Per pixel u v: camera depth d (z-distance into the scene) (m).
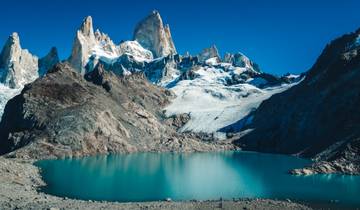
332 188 87.56
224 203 69.50
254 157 159.50
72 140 153.38
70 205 63.38
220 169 119.12
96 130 164.75
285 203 70.38
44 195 72.75
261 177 103.81
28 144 148.00
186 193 81.62
